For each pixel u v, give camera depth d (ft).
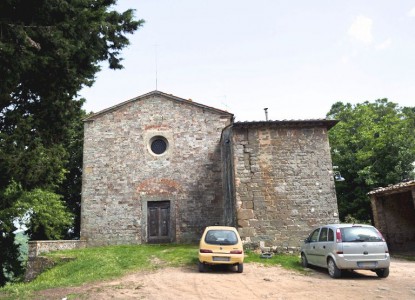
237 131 46.21
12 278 70.59
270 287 26.32
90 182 59.62
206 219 58.23
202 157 60.59
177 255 41.81
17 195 28.81
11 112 29.48
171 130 61.72
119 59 38.19
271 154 45.55
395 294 23.27
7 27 25.62
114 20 35.47
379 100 100.12
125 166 60.29
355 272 32.89
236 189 44.11
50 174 29.84
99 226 57.82
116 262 39.73
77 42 29.58
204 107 62.44
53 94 31.78
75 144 76.28
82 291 25.91
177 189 59.31
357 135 76.54
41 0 27.27
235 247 33.40
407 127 77.10
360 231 30.42
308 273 32.42
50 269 42.60
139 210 58.49
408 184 47.39
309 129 46.75
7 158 26.63
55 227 67.87
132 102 62.90
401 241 55.62
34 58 26.89
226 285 27.14
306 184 44.68
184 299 22.75
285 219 43.37
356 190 71.67
